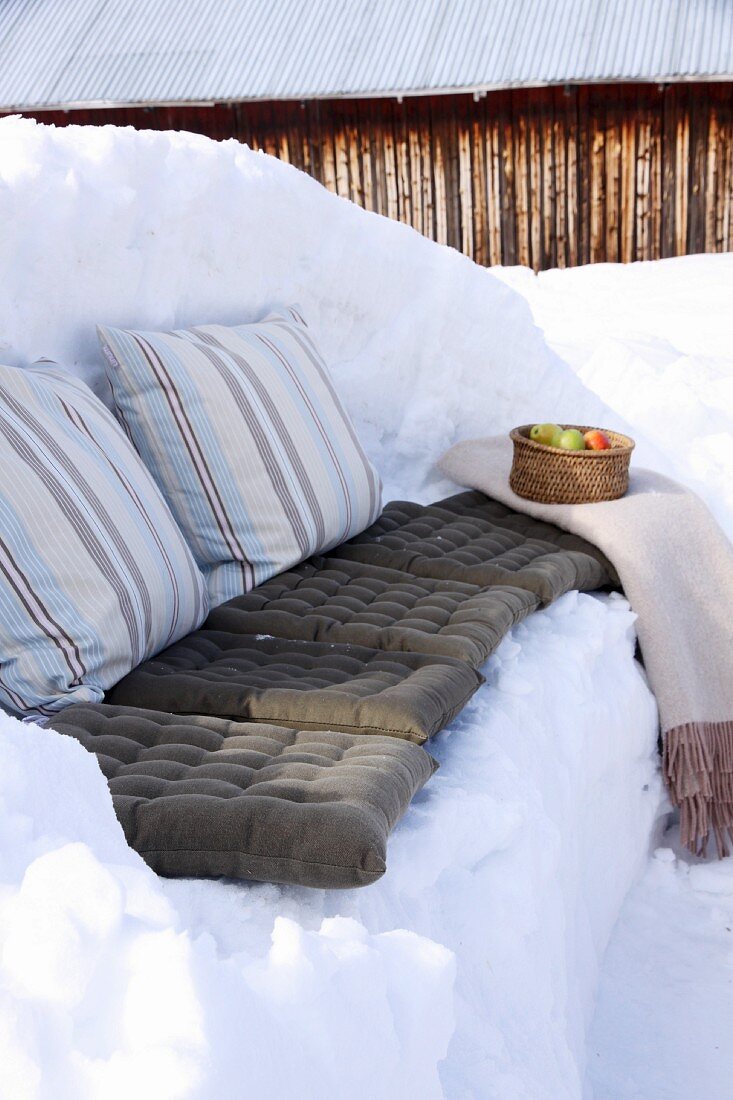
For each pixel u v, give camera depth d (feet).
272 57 30.01
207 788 4.21
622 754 7.44
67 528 5.25
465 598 6.96
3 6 34.71
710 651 8.35
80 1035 2.26
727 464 11.19
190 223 7.88
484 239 29.89
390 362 10.14
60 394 5.90
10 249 6.38
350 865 3.80
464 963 4.50
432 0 30.60
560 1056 4.91
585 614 7.79
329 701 5.12
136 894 2.71
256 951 3.67
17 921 2.32
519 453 9.02
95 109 31.71
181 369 6.91
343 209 9.70
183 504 6.95
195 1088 2.12
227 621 6.48
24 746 3.26
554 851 5.51
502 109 28.66
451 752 5.58
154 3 33.17
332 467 7.63
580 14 28.84
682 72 26.12
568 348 14.40
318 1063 2.57
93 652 5.21
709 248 28.60
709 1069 5.82
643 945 7.01
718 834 8.20
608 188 28.71
